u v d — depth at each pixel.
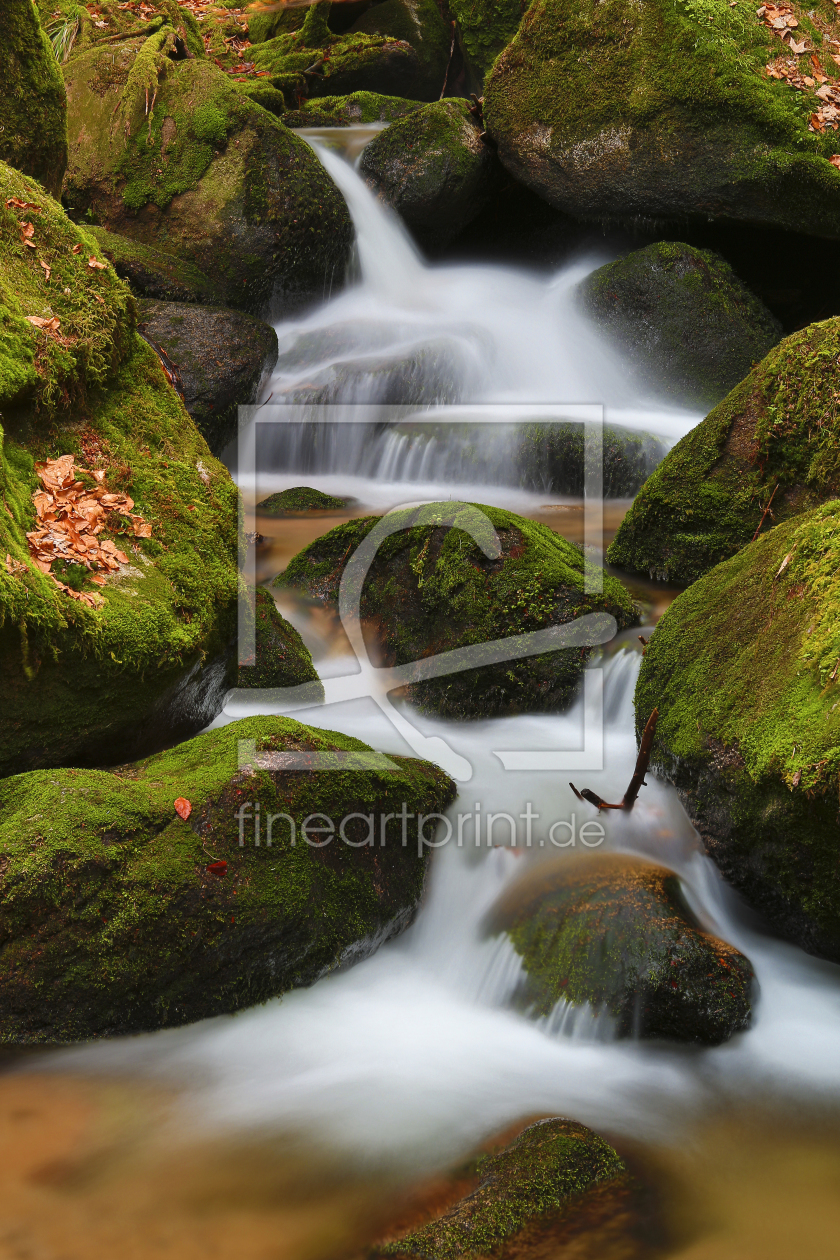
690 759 3.80
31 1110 3.05
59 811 3.29
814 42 9.84
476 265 12.39
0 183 4.46
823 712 3.26
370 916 3.63
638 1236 2.62
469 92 15.59
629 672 4.95
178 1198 2.76
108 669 3.79
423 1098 3.13
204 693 4.42
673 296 10.09
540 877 3.82
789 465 5.71
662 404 10.00
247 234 9.87
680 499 6.12
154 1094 3.13
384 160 11.29
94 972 3.21
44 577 3.70
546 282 11.88
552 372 10.39
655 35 9.79
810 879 3.37
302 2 15.69
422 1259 2.52
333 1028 3.43
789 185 9.37
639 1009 3.32
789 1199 2.79
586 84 10.22
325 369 9.43
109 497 4.16
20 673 3.58
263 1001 3.46
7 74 5.83
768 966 3.66
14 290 4.21
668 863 3.94
